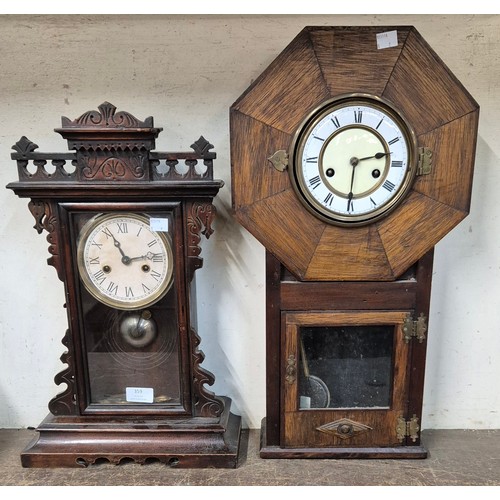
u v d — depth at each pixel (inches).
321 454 48.0
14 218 51.1
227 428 50.3
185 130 49.4
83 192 41.9
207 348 54.7
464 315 53.3
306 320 44.8
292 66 39.4
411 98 39.9
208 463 47.1
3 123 49.1
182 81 48.3
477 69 47.5
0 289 52.9
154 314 47.4
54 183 41.7
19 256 52.1
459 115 40.2
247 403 56.1
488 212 50.6
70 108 49.0
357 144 40.6
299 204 41.8
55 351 55.1
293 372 46.1
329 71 39.5
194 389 47.5
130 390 48.2
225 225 51.2
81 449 47.2
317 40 39.0
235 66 47.9
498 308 53.1
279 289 44.2
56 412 48.1
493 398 55.4
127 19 46.5
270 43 47.3
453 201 41.8
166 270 45.0
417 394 46.7
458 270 52.1
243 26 46.9
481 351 54.2
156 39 47.2
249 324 54.1
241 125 40.2
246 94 39.8
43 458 47.2
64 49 47.4
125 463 47.9
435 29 46.7
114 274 45.3
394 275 43.4
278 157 40.8
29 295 53.3
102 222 44.0
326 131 40.3
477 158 49.3
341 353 46.9
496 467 48.2
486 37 46.7
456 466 48.1
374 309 44.6
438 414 56.1
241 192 41.4
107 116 40.8
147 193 41.9
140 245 44.5
